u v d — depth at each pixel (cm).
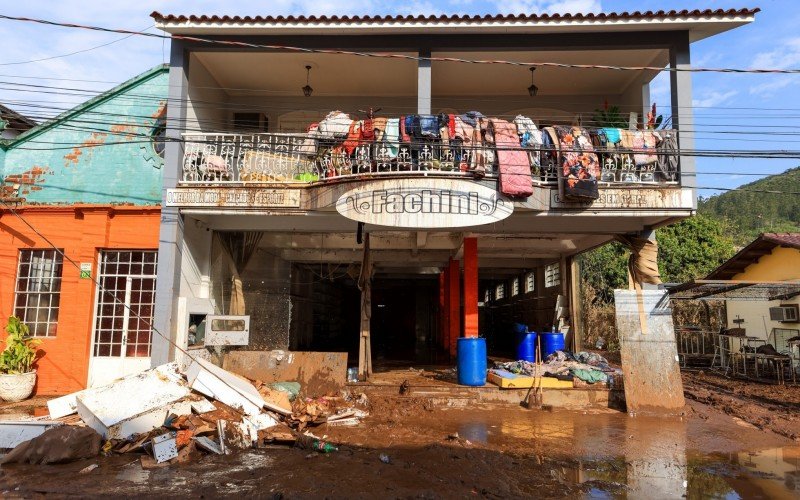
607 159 1010
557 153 972
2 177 1235
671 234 2523
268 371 1070
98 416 734
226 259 1247
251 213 1038
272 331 1495
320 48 1084
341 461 670
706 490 579
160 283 1018
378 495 551
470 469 638
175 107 1070
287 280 1627
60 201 1227
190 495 551
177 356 1025
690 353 1844
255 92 1379
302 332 1852
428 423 880
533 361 1395
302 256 1557
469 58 1149
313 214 1045
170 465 657
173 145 1056
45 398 1093
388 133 959
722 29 1032
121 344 1148
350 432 816
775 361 1437
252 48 1098
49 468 648
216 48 1098
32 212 1172
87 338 1132
